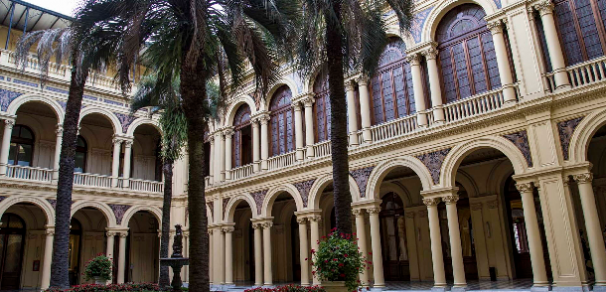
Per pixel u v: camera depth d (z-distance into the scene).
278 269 28.03
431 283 20.62
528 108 15.49
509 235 19.91
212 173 28.25
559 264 14.28
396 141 18.91
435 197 17.39
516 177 15.54
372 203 19.39
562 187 14.53
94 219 30.84
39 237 28.16
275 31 13.41
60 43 17.36
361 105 20.86
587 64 14.83
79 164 30.39
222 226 26.48
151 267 32.69
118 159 28.09
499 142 16.20
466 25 18.77
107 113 27.95
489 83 17.69
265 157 24.95
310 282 22.67
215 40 13.71
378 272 18.69
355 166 20.45
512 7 16.70
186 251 28.52
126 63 12.91
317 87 23.52
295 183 22.97
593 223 13.94
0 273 26.75
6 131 23.83
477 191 20.72
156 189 29.58
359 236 19.67
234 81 15.04
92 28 14.59
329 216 26.56
